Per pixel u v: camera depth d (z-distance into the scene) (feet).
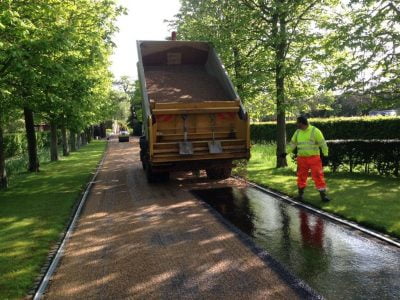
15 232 19.77
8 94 29.14
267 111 46.75
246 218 20.18
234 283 12.52
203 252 15.49
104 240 17.81
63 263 15.15
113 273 13.91
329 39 32.12
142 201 25.80
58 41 26.73
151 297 11.89
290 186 27.73
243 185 29.78
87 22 39.58
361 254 14.44
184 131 28.78
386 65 28.94
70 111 43.50
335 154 32.37
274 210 21.58
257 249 15.43
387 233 16.55
